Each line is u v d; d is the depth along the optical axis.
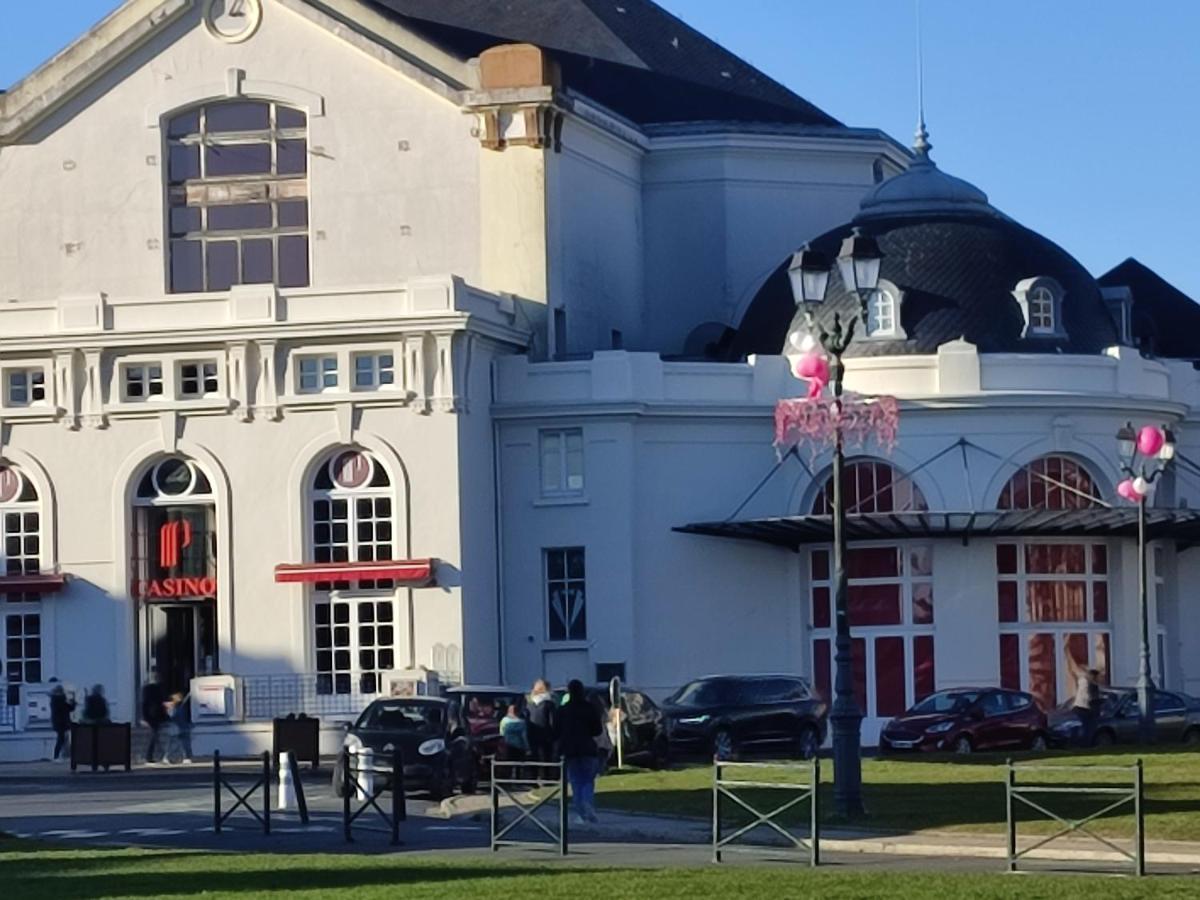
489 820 43.31
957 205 74.81
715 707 62.69
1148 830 37.06
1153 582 73.56
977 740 62.94
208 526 69.44
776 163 82.81
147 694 67.00
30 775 62.44
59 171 75.00
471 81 73.12
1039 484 70.56
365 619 68.31
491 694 56.31
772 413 71.31
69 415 69.56
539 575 70.31
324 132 73.88
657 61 85.88
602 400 69.81
